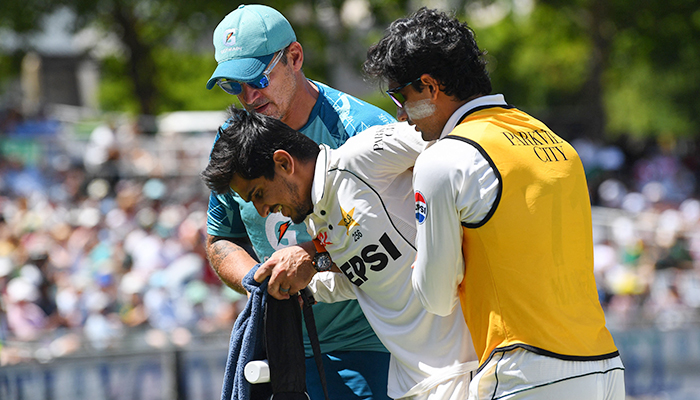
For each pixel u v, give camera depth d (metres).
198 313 25.27
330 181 7.88
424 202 7.21
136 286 25.30
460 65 7.43
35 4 53.91
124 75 65.69
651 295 30.47
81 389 18.67
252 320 8.13
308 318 8.37
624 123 95.62
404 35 7.49
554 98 87.31
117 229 32.22
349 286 8.52
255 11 9.14
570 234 7.24
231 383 8.27
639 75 90.50
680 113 90.31
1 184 38.16
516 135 7.30
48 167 40.22
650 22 66.69
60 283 26.44
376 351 9.75
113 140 41.56
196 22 54.66
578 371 7.09
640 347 21.00
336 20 56.44
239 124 7.89
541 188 7.11
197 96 72.75
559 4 65.94
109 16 58.25
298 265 8.05
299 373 8.16
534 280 7.05
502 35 76.69
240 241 10.23
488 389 7.23
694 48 69.19
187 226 29.95
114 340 20.00
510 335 7.11
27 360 18.67
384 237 7.92
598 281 31.12
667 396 20.80
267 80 9.06
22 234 31.41
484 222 7.05
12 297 24.42
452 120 7.51
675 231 33.34
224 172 7.84
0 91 75.38
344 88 63.47
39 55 74.31
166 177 40.34
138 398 19.12
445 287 7.37
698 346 21.06
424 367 8.08
